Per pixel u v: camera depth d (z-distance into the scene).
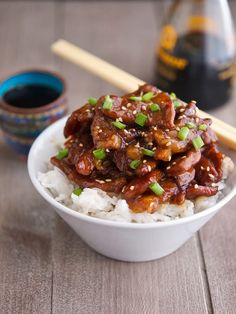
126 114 0.31
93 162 0.31
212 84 0.46
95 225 0.30
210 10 0.47
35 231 0.37
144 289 0.33
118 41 0.57
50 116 0.42
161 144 0.30
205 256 0.35
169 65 0.47
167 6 0.62
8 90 0.44
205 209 0.31
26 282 0.33
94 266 0.34
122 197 0.31
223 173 0.33
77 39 0.57
